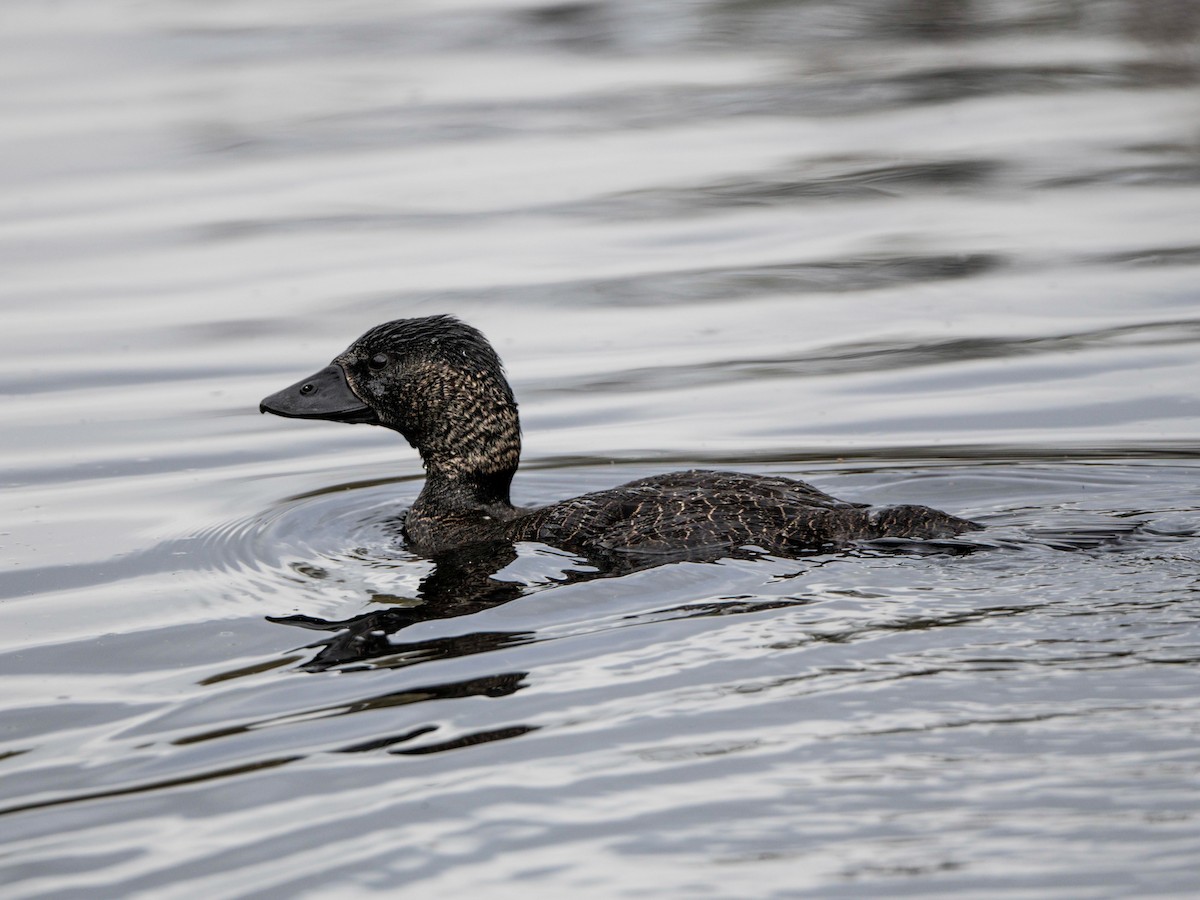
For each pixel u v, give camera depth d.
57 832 7.45
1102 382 15.86
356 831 7.23
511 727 8.22
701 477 11.67
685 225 22.00
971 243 20.67
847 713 8.08
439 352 12.69
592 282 19.70
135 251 21.17
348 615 10.39
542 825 7.18
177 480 14.18
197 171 24.98
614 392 16.31
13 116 28.00
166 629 10.38
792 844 6.91
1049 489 12.82
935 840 6.86
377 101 29.00
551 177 24.39
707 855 6.87
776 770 7.54
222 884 6.87
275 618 10.45
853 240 21.06
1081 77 28.83
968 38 32.09
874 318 18.27
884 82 29.23
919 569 10.16
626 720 8.18
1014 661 8.56
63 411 16.00
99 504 13.47
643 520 11.04
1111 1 33.03
